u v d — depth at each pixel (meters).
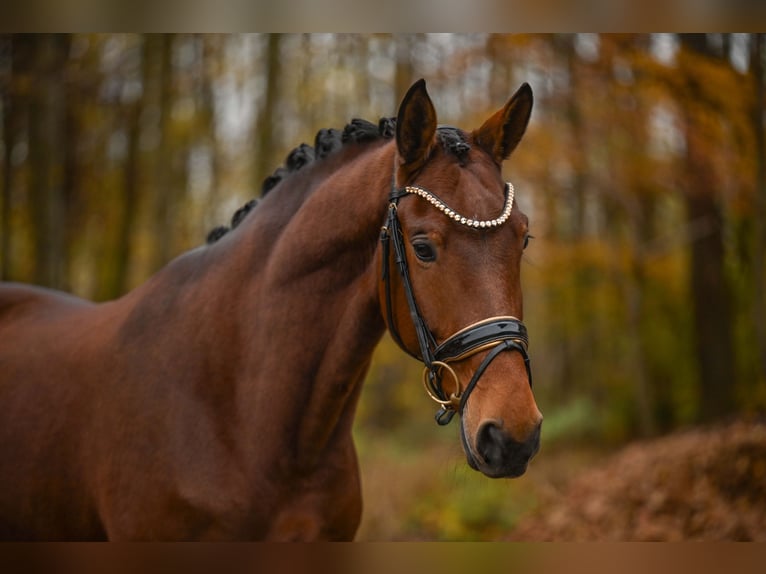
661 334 10.13
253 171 9.42
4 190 9.10
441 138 2.08
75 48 8.89
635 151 7.98
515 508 6.86
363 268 2.25
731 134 7.22
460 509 6.76
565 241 9.70
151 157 10.10
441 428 9.81
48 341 2.82
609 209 9.74
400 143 2.04
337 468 2.36
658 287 10.18
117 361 2.46
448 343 1.89
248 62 9.34
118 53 9.20
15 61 8.39
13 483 2.61
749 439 6.38
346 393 2.28
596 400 10.91
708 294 8.75
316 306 2.28
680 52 6.98
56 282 8.66
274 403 2.24
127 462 2.29
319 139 2.55
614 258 9.34
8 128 9.04
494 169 2.08
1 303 3.24
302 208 2.38
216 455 2.24
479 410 1.81
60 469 2.51
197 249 2.70
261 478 2.22
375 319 2.23
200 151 10.29
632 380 10.11
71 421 2.51
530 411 1.77
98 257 10.34
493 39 7.76
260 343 2.30
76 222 10.06
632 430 9.71
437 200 1.95
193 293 2.47
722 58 7.20
